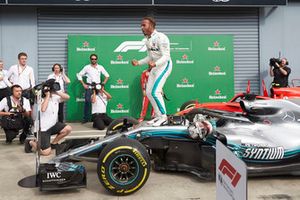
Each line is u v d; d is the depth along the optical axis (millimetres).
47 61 9523
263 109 4598
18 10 9336
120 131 4730
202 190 4094
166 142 4500
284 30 10172
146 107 8859
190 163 4602
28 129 6582
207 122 4129
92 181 4457
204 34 9906
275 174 4383
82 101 9172
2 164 5266
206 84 9500
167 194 3967
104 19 9602
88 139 4895
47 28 9469
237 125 4535
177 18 9812
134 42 9242
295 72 10250
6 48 9367
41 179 3889
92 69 8602
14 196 3949
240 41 10070
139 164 3898
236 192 1645
